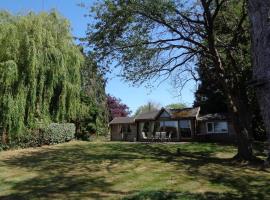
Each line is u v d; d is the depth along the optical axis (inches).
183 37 850.1
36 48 959.0
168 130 1675.7
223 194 547.2
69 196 540.7
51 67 1001.5
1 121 925.8
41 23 992.9
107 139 1770.4
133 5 779.4
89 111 1508.4
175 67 891.4
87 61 896.3
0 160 858.1
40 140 1152.8
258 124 1425.9
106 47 829.2
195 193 527.2
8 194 551.5
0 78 902.4
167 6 776.3
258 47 143.3
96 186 610.2
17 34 937.5
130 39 819.4
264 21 141.1
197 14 867.4
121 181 651.5
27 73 946.1
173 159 925.8
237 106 904.3
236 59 927.7
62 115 1056.8
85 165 817.5
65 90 1048.2
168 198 396.5
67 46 1059.3
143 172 740.7
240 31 872.9
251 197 534.6
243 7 831.7
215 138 1536.7
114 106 2167.8
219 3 826.8
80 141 1435.8
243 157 874.8
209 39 849.5
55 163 835.4
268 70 138.4
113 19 800.9
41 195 545.6
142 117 1784.0
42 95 1001.5
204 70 1033.5
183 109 1685.5
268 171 757.3
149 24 820.0
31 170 746.8
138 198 396.5
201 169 778.8
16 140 1045.2
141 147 1213.7
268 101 138.3
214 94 1615.4
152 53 852.6
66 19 1085.1
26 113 972.6
